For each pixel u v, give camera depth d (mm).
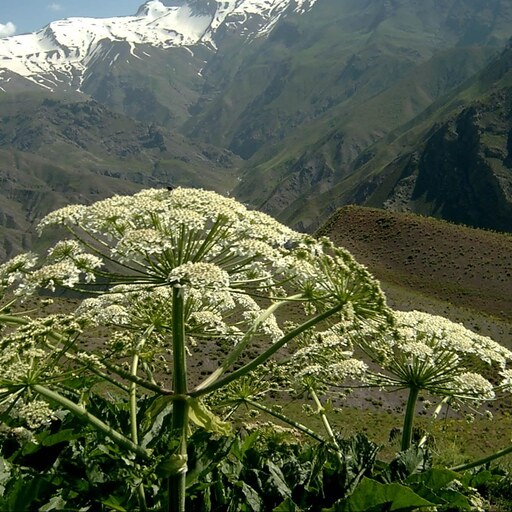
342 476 1410
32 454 1400
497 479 1770
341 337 1483
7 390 1041
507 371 1503
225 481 1421
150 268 1191
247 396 1462
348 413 3760
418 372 1518
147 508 1215
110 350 1325
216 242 1218
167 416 1439
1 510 1124
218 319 1368
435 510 1304
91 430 1276
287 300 1261
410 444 1532
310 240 1237
